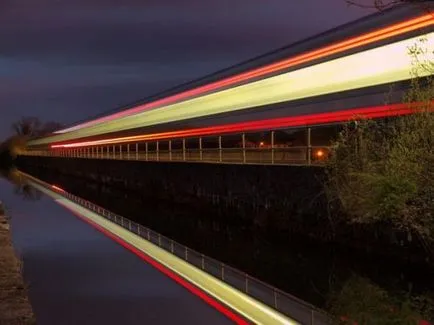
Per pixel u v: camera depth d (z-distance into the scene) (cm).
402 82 2367
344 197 1934
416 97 1647
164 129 6266
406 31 2312
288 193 2600
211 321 1477
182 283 1930
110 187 6669
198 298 1717
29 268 2223
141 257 2448
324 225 2289
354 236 2100
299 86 3419
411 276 1784
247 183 3062
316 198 2336
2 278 1394
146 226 3603
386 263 1906
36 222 3756
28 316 1115
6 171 12044
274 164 2809
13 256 1653
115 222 3750
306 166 2442
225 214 3350
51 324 1482
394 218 1738
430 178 1578
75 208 4694
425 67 1714
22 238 3044
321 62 3159
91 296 1772
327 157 2303
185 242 2902
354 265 2064
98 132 9775
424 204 1612
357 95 2795
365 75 2714
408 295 1712
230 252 2561
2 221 2417
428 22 2098
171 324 1445
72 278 2028
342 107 2947
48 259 2423
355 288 1809
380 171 1781
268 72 3850
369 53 2669
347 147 1984
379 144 1850
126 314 1570
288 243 2556
